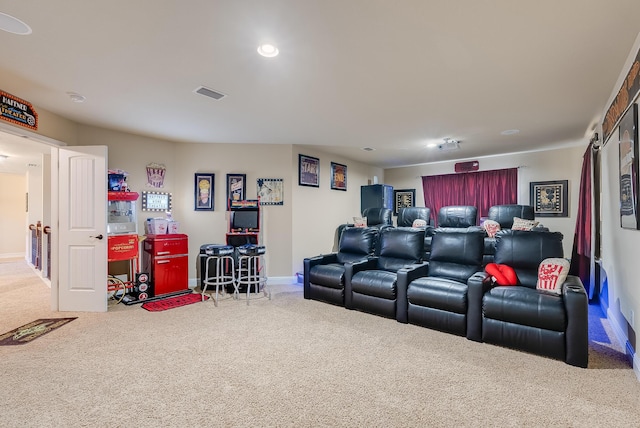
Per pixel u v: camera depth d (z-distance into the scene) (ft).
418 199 24.81
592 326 10.68
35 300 13.71
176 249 14.56
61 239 12.19
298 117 12.51
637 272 7.65
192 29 6.53
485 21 6.27
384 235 14.37
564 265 9.31
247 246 14.38
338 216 21.11
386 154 20.62
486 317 9.30
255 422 5.78
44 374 7.43
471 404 6.32
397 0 5.60
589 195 13.89
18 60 7.88
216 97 10.33
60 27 6.46
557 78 8.98
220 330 10.28
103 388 6.86
